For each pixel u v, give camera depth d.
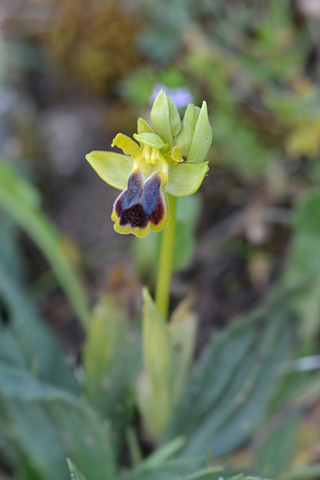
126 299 0.28
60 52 0.37
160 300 0.23
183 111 0.28
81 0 0.36
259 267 0.31
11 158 0.35
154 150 0.21
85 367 0.26
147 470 0.24
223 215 0.32
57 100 0.38
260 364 0.26
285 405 0.27
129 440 0.26
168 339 0.23
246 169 0.31
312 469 0.25
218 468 0.21
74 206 0.35
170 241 0.22
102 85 0.37
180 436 0.26
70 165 0.36
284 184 0.31
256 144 0.31
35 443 0.25
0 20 0.39
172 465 0.23
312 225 0.28
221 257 0.31
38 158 0.35
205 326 0.30
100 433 0.24
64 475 0.25
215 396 0.26
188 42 0.33
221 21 0.33
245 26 0.33
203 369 0.25
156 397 0.25
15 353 0.25
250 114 0.31
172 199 0.21
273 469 0.26
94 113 0.37
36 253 0.33
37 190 0.35
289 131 0.30
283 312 0.26
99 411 0.26
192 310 0.30
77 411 0.24
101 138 0.36
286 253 0.31
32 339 0.26
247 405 0.26
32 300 0.32
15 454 0.27
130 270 0.31
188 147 0.21
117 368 0.26
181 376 0.25
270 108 0.30
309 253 0.28
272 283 0.30
